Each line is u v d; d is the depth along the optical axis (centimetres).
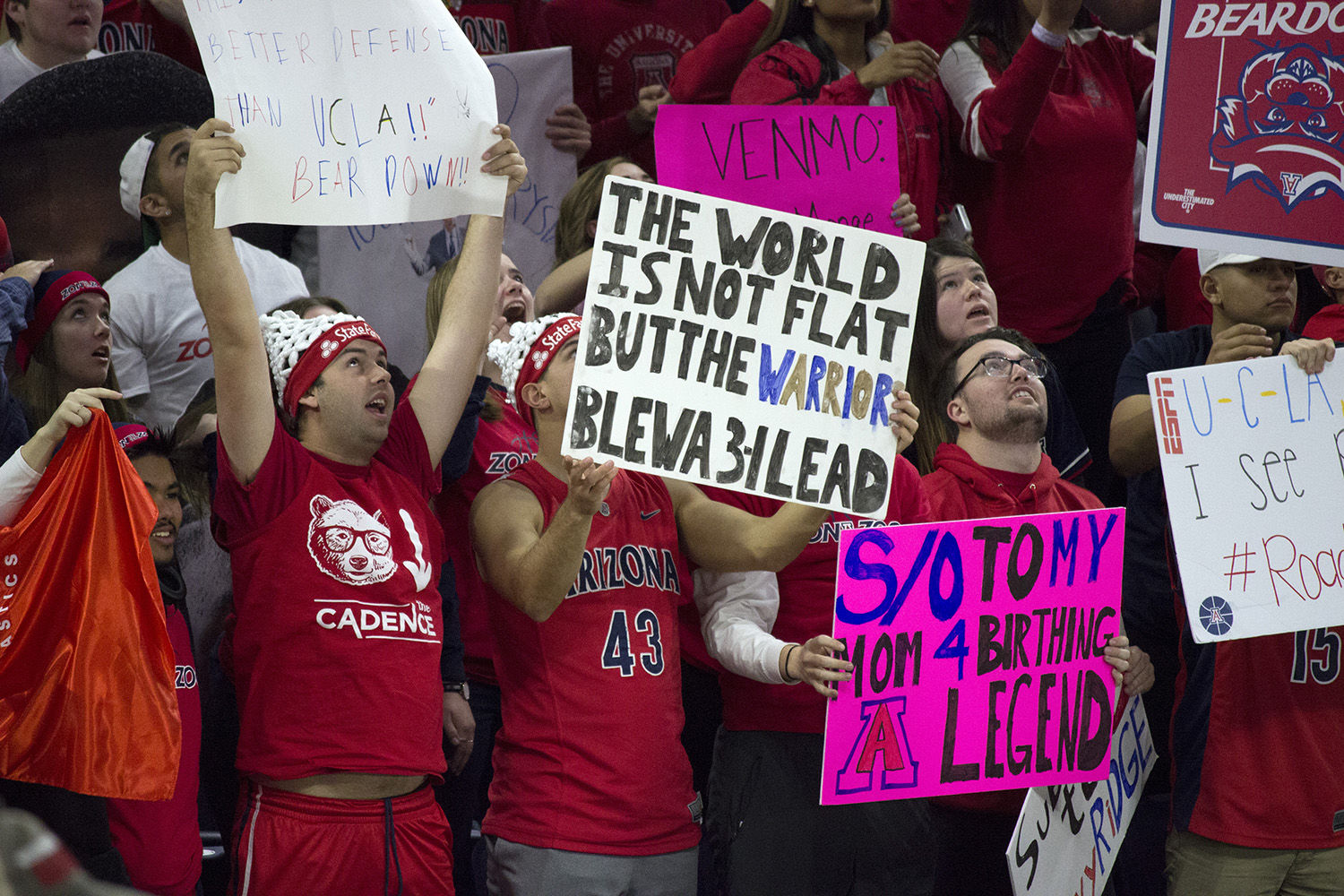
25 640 913
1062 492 1310
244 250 1461
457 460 1202
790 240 1073
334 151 1000
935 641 1116
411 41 1030
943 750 1118
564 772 1038
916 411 1088
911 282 1095
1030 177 1659
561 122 1688
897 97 1617
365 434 1027
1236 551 1232
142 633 923
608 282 1031
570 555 998
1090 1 1819
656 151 1341
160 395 1383
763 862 1119
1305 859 1277
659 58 1817
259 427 966
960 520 1170
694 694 1320
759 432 1057
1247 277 1374
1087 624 1182
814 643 1065
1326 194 1336
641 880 1036
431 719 1002
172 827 1018
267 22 984
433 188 1036
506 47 1816
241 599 988
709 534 1127
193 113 1413
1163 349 1427
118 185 1376
